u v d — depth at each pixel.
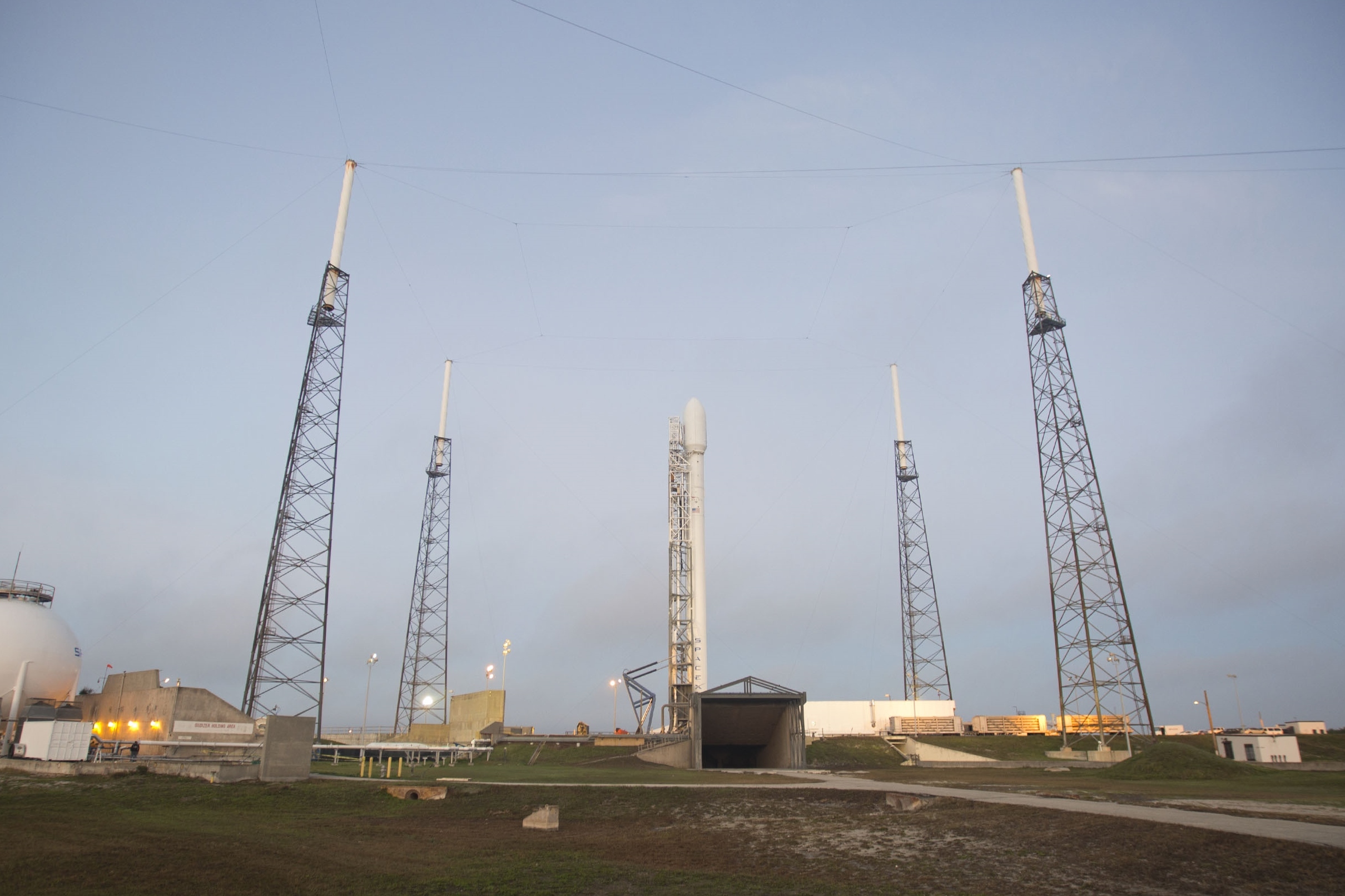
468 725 100.62
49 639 72.25
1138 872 26.31
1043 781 55.00
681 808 42.03
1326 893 23.20
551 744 88.94
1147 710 83.38
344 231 90.62
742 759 93.00
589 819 41.22
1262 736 76.88
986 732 111.94
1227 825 29.72
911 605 119.75
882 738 104.44
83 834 32.88
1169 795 42.53
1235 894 23.92
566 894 25.52
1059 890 25.66
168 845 30.80
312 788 46.56
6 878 25.06
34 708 70.00
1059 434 94.19
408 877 27.23
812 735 108.62
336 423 84.69
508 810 42.94
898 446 126.12
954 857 30.19
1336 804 37.38
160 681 72.12
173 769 49.78
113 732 77.75
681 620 100.12
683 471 104.44
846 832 35.19
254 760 58.78
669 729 95.81
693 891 26.02
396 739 104.25
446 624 109.69
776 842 34.31
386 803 43.94
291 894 24.75
